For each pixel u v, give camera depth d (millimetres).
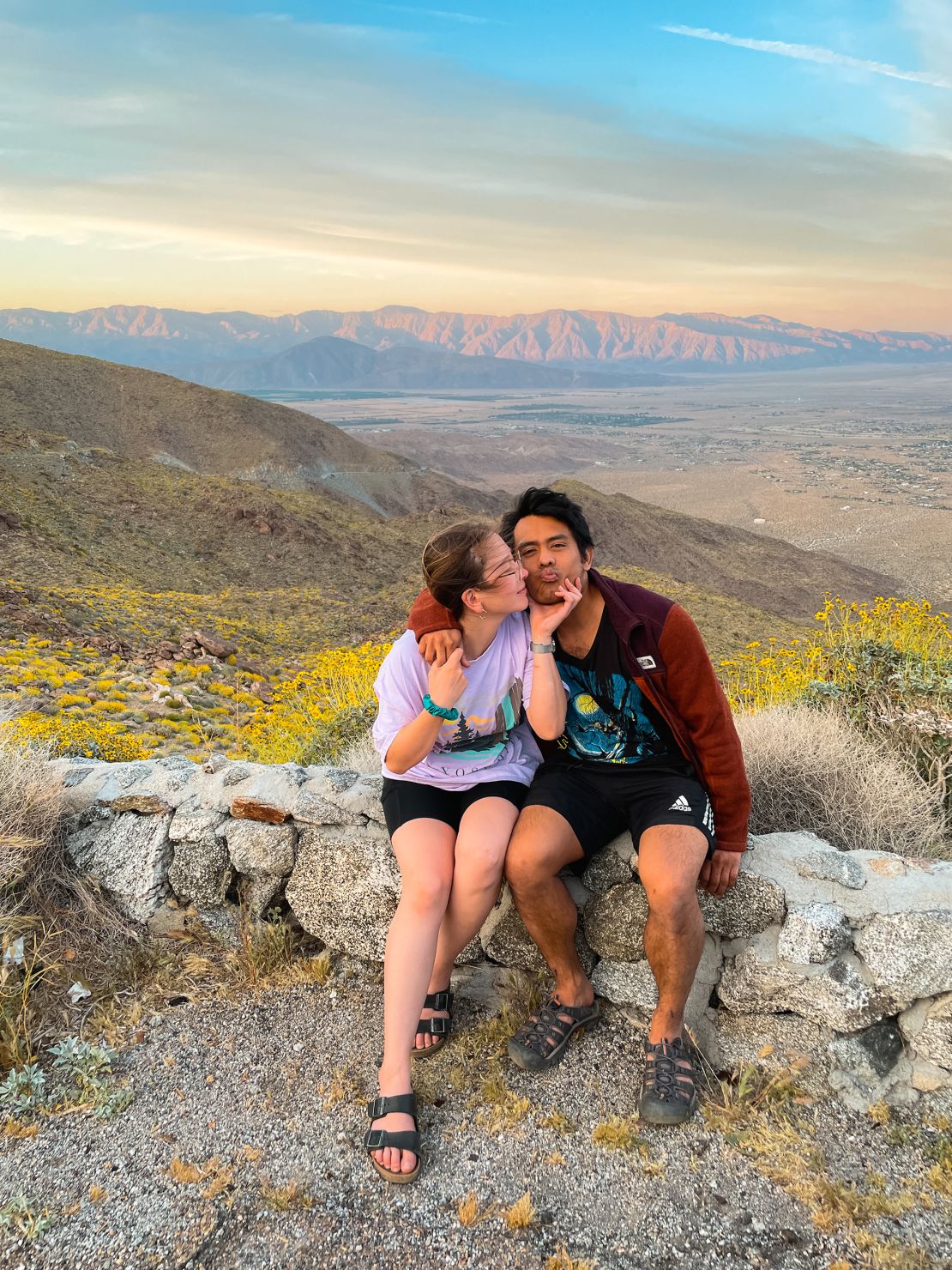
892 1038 2734
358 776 3562
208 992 3275
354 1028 3061
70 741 7164
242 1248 2223
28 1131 2627
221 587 73812
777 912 2820
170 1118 2684
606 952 3002
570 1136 2580
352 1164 2488
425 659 2732
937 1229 2262
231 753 9617
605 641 2768
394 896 3184
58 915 3430
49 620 21688
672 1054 2672
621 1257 2186
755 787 3830
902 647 5473
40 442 92125
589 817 2861
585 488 187250
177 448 161500
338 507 106438
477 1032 3055
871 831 3658
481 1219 2295
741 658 7234
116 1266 2176
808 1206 2334
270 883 3426
